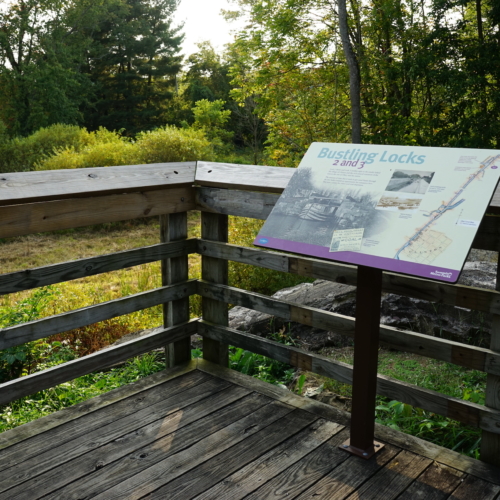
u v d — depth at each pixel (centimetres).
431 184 205
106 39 4109
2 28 3425
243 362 389
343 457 240
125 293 842
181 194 314
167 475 229
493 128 1213
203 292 332
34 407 353
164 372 323
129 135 3991
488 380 232
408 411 299
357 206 216
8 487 221
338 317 273
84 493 218
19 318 492
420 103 1472
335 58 1423
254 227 818
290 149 1587
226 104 3884
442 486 221
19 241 1351
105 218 274
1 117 3288
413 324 414
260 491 218
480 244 225
